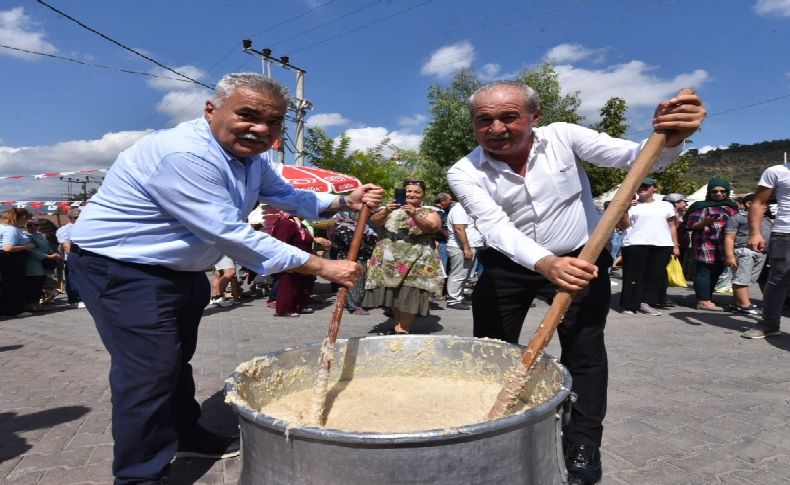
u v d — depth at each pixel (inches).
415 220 202.5
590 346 92.9
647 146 69.0
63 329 260.5
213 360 188.2
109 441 119.7
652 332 224.8
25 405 143.4
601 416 94.3
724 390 148.7
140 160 82.6
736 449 112.5
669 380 158.2
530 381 85.3
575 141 91.0
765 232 272.1
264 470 58.8
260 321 267.4
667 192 717.3
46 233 377.4
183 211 79.1
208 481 102.6
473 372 95.9
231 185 84.3
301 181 405.7
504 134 84.9
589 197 98.1
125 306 85.1
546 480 61.0
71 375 172.1
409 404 87.5
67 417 134.3
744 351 191.2
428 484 52.2
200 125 82.7
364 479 52.3
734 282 265.6
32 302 328.8
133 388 86.2
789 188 194.9
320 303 328.8
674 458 108.8
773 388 149.9
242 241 78.9
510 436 55.4
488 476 54.4
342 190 442.0
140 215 83.6
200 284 96.7
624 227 203.2
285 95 80.6
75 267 88.1
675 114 67.1
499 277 99.9
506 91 83.7
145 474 89.0
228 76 78.4
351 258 92.8
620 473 102.8
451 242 290.2
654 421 127.3
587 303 92.5
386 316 278.4
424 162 893.8
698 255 276.2
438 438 51.3
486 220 89.7
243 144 80.0
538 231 95.1
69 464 108.9
